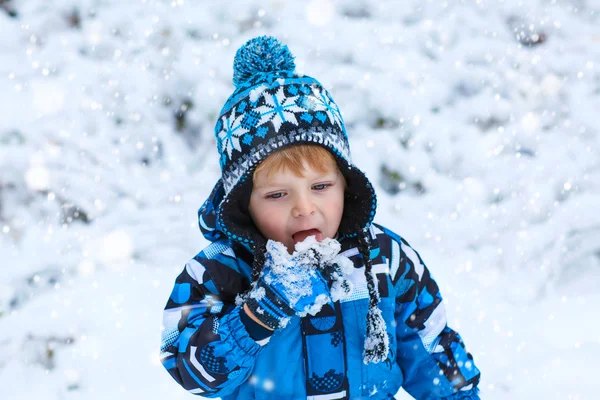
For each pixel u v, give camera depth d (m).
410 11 5.46
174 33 5.16
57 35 5.07
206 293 1.47
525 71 5.00
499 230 4.06
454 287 3.53
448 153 4.55
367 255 1.50
